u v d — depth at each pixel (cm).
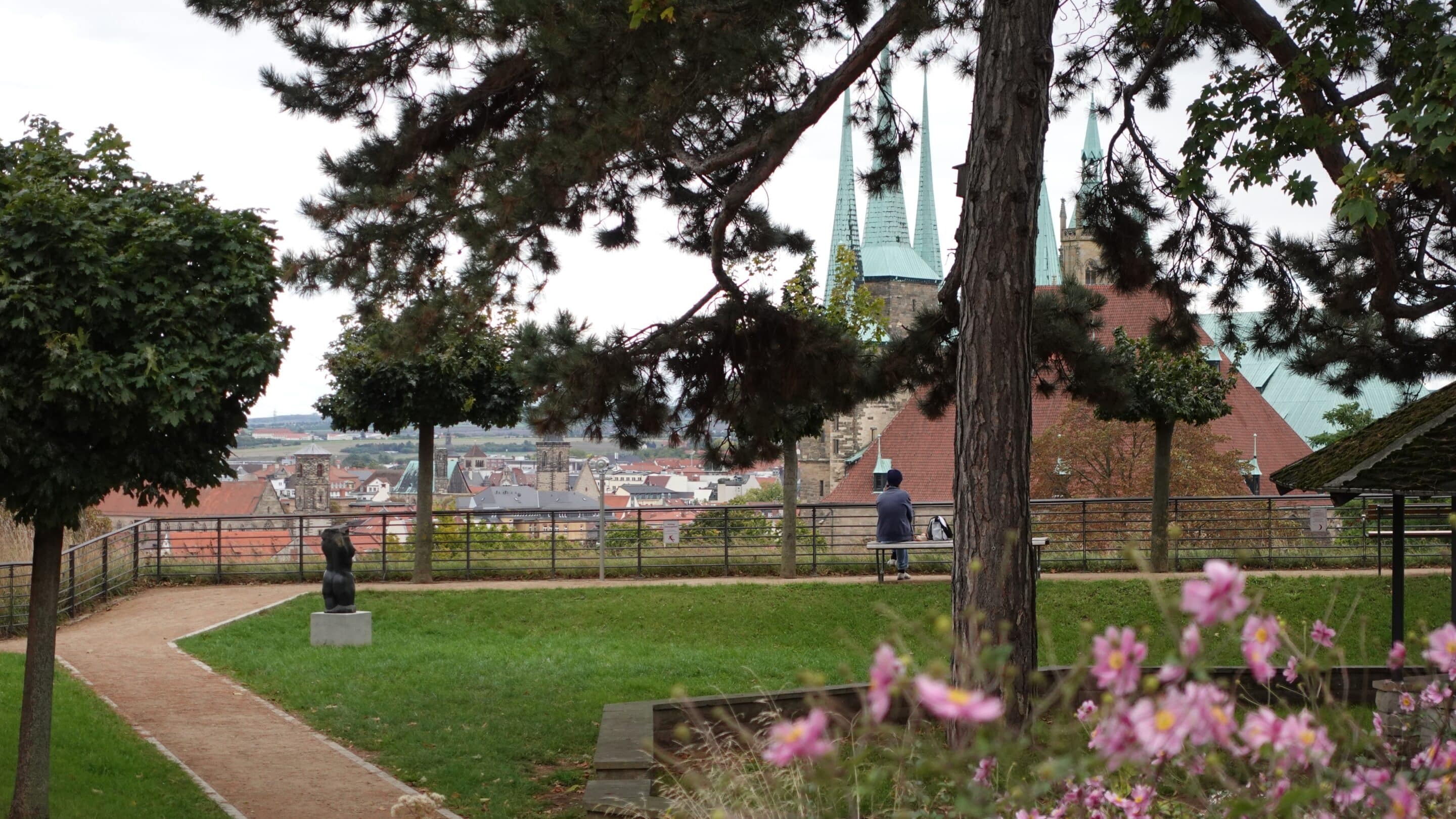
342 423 2028
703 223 1379
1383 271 1383
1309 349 1588
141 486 851
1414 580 1869
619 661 1509
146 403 809
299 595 1933
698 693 1316
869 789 367
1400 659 343
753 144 1145
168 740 1123
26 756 825
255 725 1182
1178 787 394
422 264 1205
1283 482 1231
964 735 559
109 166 866
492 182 1117
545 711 1234
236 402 870
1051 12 947
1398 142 1164
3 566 1841
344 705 1259
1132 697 292
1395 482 1049
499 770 1009
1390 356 1561
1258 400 6544
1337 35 1284
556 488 17050
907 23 1130
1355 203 1123
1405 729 411
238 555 2155
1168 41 1412
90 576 1944
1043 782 319
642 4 995
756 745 552
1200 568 2111
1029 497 927
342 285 1177
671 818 591
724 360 1290
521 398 2014
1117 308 5291
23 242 778
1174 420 2022
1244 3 1302
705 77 1051
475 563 2130
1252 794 354
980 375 928
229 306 852
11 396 774
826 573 2119
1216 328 1600
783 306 1312
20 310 766
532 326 1251
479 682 1371
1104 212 1473
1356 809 327
